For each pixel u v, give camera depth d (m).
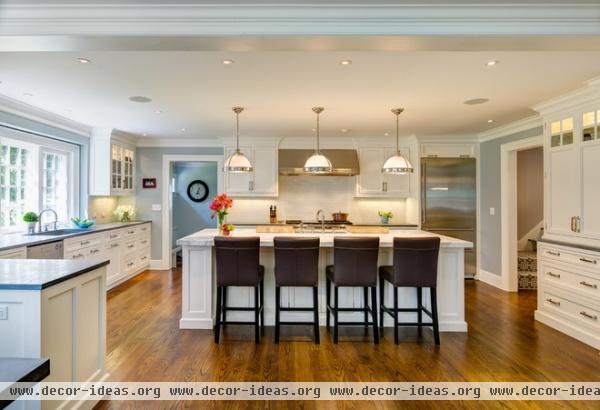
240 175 6.03
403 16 2.00
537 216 5.66
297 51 2.27
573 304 3.29
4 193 3.96
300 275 3.10
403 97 3.57
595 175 3.09
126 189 5.86
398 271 3.11
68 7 1.98
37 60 2.63
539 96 3.49
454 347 3.07
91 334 2.19
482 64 2.71
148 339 3.19
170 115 4.39
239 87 3.27
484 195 5.58
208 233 3.95
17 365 1.20
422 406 2.19
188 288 3.47
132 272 5.56
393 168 4.05
